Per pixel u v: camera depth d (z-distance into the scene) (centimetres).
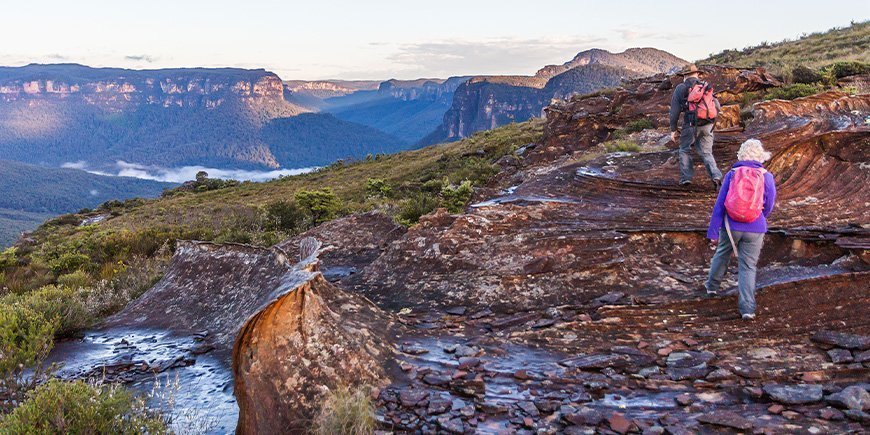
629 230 774
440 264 760
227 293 710
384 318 595
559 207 924
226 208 3925
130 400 469
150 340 678
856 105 1327
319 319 483
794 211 823
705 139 936
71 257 1556
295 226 1792
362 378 463
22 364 522
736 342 507
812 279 568
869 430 364
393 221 1063
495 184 1606
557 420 410
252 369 419
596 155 1363
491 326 601
